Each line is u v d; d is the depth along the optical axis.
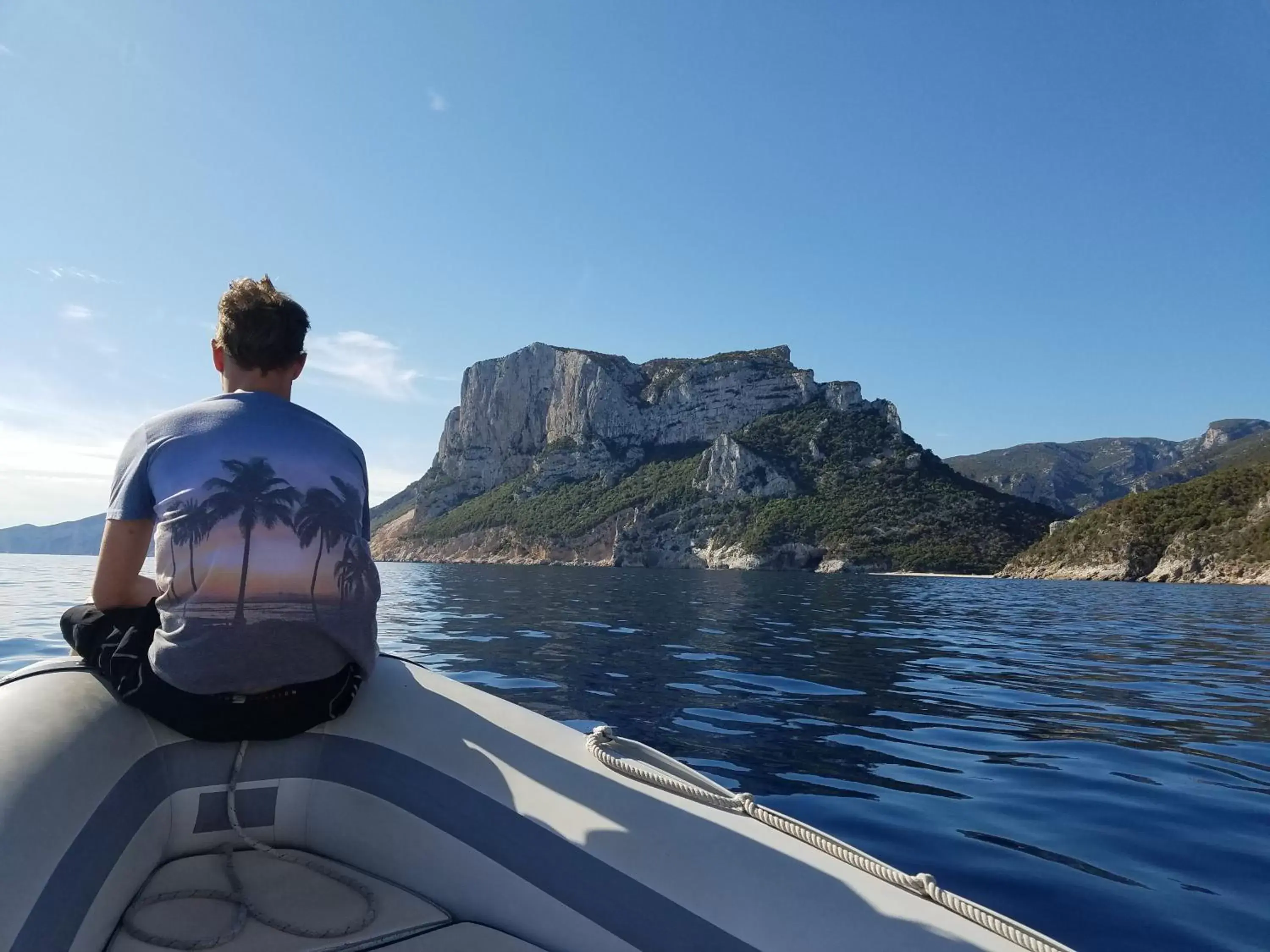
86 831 1.22
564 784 1.58
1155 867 3.18
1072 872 3.12
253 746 1.59
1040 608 21.77
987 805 3.92
